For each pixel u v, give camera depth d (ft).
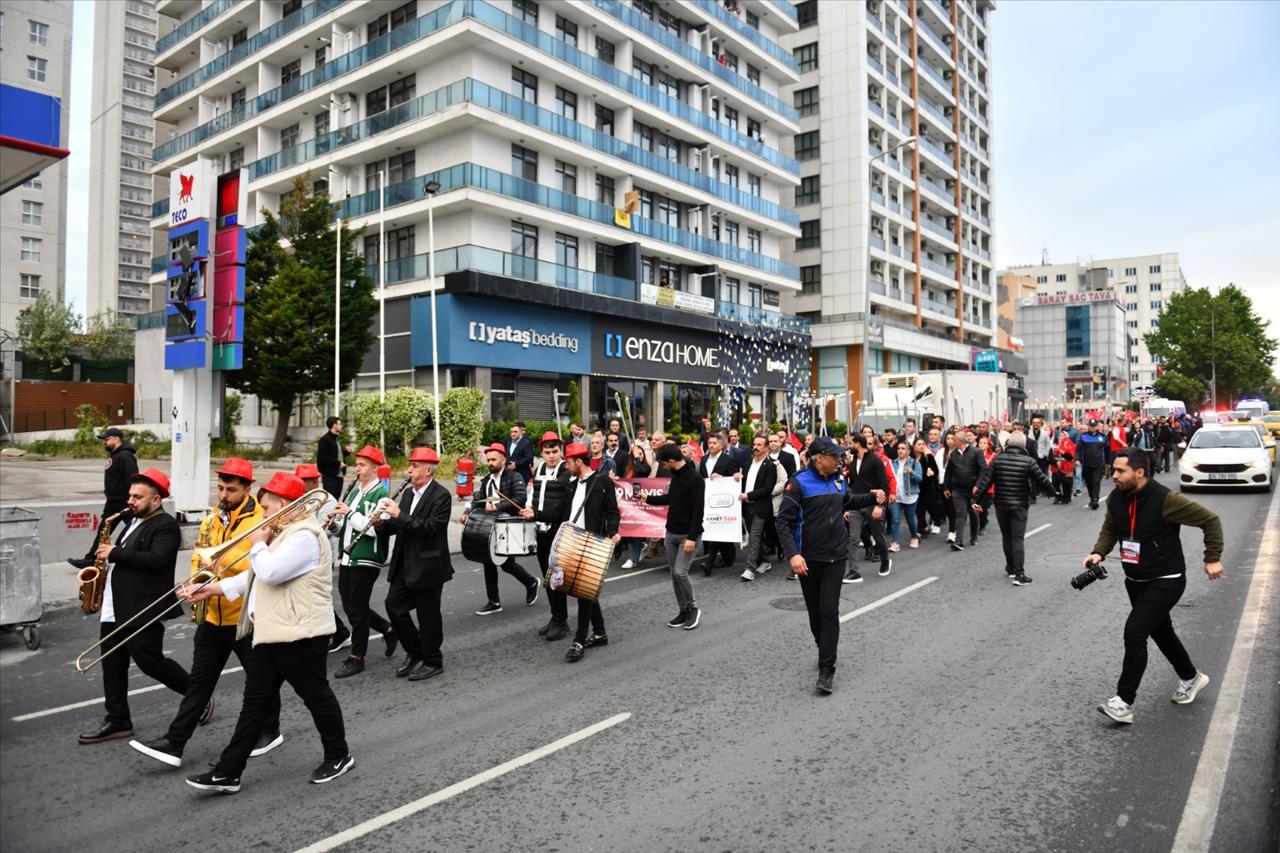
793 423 124.47
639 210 125.29
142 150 328.49
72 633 27.14
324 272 90.63
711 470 39.91
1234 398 296.71
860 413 96.07
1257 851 12.23
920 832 13.00
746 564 39.27
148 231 328.70
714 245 136.67
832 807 13.92
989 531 50.39
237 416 108.58
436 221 102.68
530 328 104.42
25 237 208.54
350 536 22.00
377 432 83.87
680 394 130.72
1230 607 27.84
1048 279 428.97
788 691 20.22
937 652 23.54
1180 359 283.38
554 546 23.82
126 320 238.07
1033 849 12.41
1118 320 345.51
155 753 15.93
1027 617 27.63
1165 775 14.94
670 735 17.35
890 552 42.57
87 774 15.83
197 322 41.68
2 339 175.42
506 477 28.84
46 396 143.54
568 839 12.94
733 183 146.72
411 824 13.55
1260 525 46.96
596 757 16.22
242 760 14.89
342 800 14.49
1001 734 17.13
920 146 195.11
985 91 239.91
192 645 25.66
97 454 97.19
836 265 171.22
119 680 17.67
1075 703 18.97
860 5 168.55
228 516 17.29
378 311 104.06
